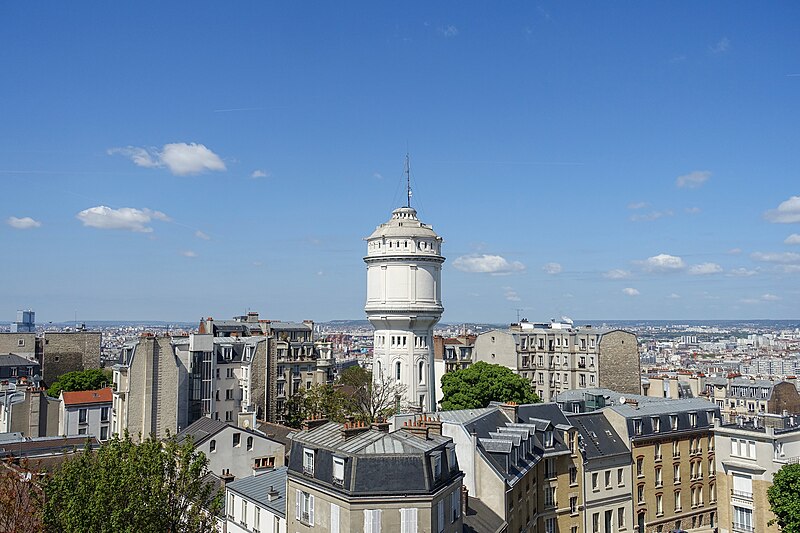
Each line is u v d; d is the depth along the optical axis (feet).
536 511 225.35
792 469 214.07
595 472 254.06
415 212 405.18
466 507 180.24
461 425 197.57
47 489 132.57
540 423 234.79
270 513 177.47
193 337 408.46
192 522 142.00
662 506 277.23
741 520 247.91
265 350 429.79
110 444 145.07
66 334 567.18
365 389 398.62
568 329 558.97
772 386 552.00
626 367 492.54
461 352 559.38
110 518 127.44
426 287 386.52
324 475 151.84
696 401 313.73
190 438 153.48
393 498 142.51
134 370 366.84
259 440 254.88
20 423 365.81
